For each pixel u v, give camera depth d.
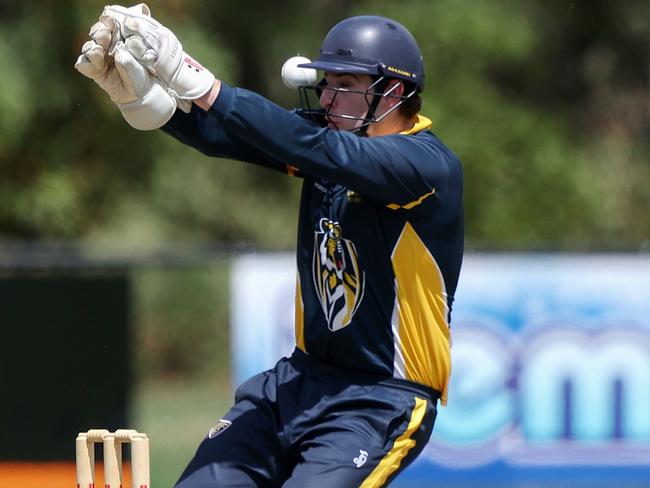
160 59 14.02
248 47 54.12
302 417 15.42
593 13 61.62
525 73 60.09
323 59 15.66
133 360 30.34
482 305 30.47
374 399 15.27
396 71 15.55
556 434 30.58
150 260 30.61
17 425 29.89
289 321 30.97
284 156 14.32
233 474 15.41
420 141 15.09
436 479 30.53
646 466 30.66
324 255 15.53
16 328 29.98
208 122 16.39
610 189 59.84
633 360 30.66
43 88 45.44
